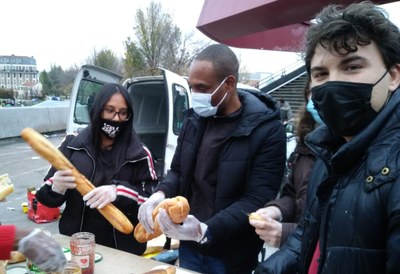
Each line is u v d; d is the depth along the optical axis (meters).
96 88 4.98
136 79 5.14
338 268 0.83
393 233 0.73
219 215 1.52
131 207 1.79
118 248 1.87
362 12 0.86
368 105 0.88
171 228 1.36
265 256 2.46
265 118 1.62
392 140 0.81
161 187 1.82
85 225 1.87
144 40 19.84
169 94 4.25
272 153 1.61
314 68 0.95
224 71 1.59
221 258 1.66
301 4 1.91
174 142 4.32
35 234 0.90
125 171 1.88
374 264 0.78
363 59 0.86
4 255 0.90
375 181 0.78
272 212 1.45
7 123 11.48
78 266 1.25
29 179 6.82
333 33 0.86
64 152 1.94
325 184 0.93
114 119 1.83
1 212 4.79
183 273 1.40
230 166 1.61
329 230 0.89
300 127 1.58
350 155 0.86
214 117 1.69
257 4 2.09
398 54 0.87
